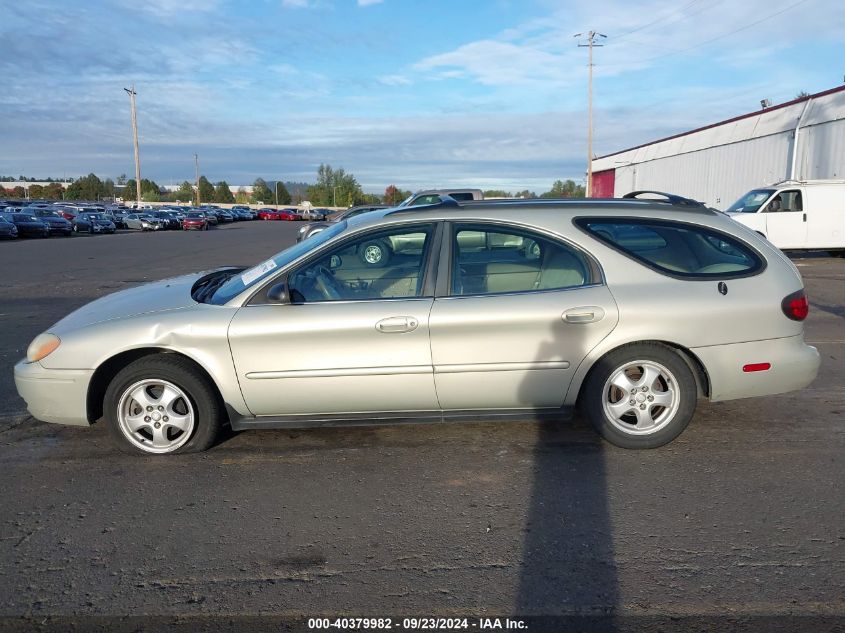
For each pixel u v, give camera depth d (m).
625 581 2.88
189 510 3.58
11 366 6.67
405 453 4.30
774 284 4.15
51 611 2.74
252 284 4.12
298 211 94.50
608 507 3.54
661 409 4.21
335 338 3.96
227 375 4.03
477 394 4.05
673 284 4.07
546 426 4.71
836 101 20.94
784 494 3.64
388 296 4.06
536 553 3.11
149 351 4.17
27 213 35.78
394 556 3.11
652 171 36.88
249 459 4.24
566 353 4.00
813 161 21.97
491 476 3.94
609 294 4.01
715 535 3.23
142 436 4.25
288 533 3.33
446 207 4.22
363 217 4.42
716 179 29.30
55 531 3.38
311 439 4.57
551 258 4.11
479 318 3.94
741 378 4.11
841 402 5.17
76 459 4.29
